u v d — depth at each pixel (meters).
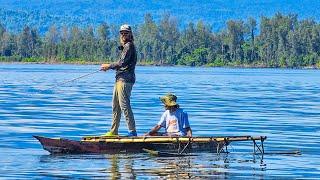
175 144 45.53
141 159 43.06
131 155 44.38
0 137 52.06
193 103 86.25
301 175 38.81
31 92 105.00
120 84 46.88
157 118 66.06
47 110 73.81
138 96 97.38
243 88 127.31
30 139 51.06
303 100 94.94
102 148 44.97
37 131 55.75
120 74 46.97
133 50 47.00
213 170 39.94
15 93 101.50
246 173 39.19
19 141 50.00
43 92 105.69
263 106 83.31
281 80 176.75
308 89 127.06
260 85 143.00
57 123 61.41
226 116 69.69
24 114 69.19
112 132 47.59
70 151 44.56
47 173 38.56
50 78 164.12
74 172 38.91
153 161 42.47
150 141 45.41
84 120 63.97
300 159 43.78
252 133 56.38
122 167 40.47
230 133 56.16
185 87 127.06
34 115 68.25
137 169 39.91
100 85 131.88
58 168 40.03
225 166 41.19
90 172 38.91
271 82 161.88
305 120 66.94
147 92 107.50
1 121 62.56
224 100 92.56
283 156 44.88
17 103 82.69
